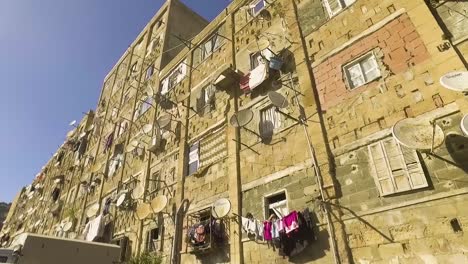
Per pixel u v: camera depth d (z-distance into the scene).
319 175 10.48
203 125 18.02
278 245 10.73
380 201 8.78
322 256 9.35
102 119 35.50
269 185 12.23
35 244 11.13
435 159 8.19
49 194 41.38
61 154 44.81
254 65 16.48
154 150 21.47
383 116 9.79
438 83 8.92
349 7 12.70
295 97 12.90
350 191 9.54
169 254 15.54
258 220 11.61
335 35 12.73
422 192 8.10
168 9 31.19
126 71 34.66
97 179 28.28
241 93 16.22
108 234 21.84
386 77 10.24
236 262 11.82
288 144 12.29
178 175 17.72
